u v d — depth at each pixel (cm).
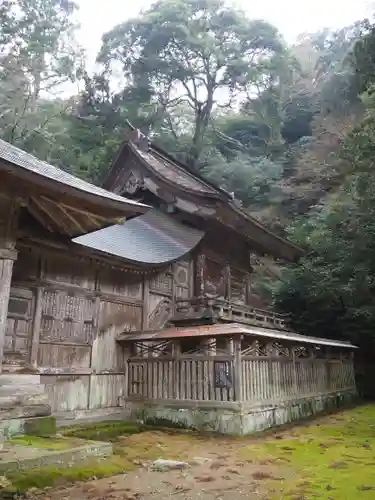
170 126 3225
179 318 1182
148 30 2997
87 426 832
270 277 2362
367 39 1773
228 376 865
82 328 945
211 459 624
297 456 647
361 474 534
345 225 1725
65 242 862
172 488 476
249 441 773
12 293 816
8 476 461
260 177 2842
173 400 927
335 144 2808
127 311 1073
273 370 1004
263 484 491
